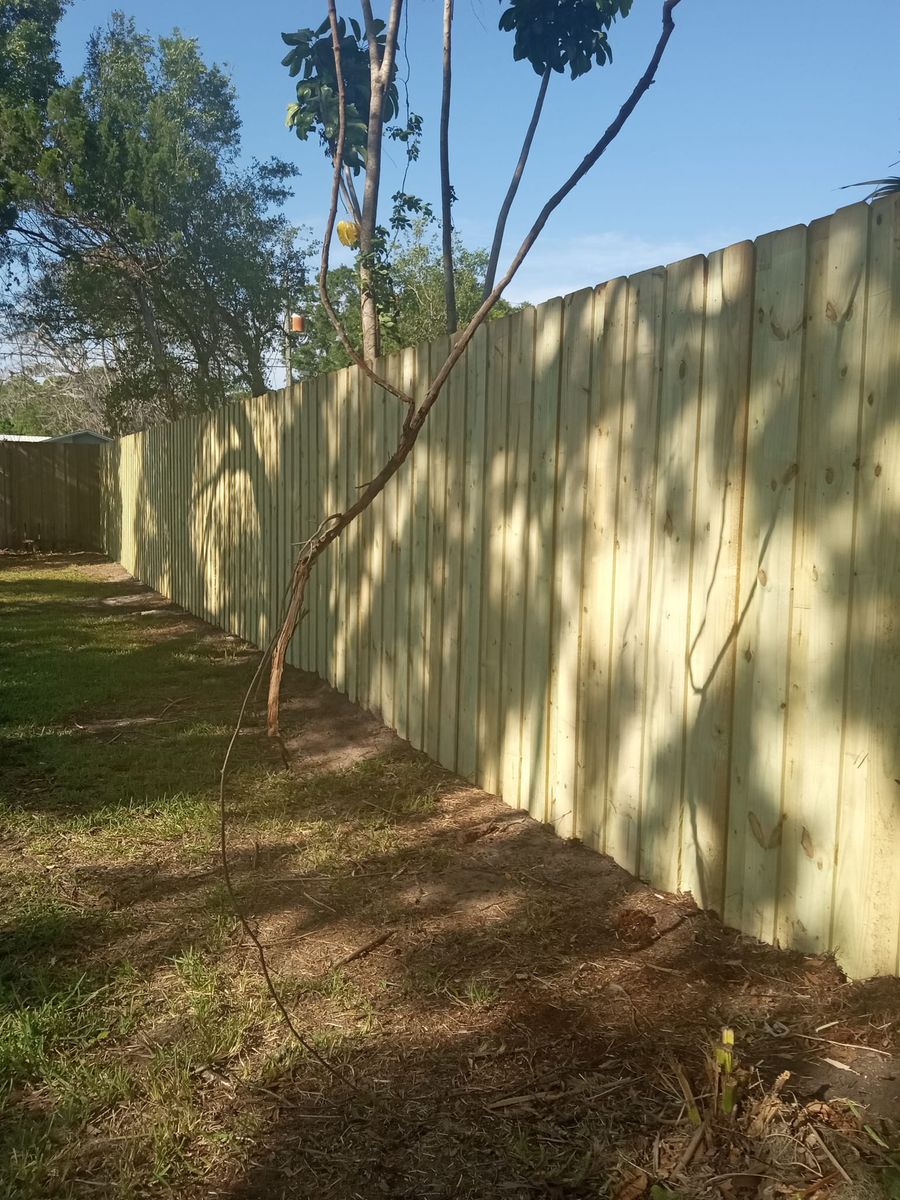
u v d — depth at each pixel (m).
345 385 6.30
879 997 2.47
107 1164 2.19
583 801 3.92
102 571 16.48
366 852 3.99
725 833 3.11
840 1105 2.13
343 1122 2.30
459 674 4.91
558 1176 2.07
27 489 20.08
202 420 10.40
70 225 22.89
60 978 3.02
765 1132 2.08
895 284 2.47
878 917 2.54
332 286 24.77
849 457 2.61
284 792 4.77
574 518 3.91
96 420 50.78
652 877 3.47
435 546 5.11
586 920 3.26
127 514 16.30
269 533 8.14
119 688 7.09
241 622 9.19
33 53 24.11
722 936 3.04
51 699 6.73
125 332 26.12
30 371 42.50
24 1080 2.51
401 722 5.58
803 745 2.78
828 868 2.71
